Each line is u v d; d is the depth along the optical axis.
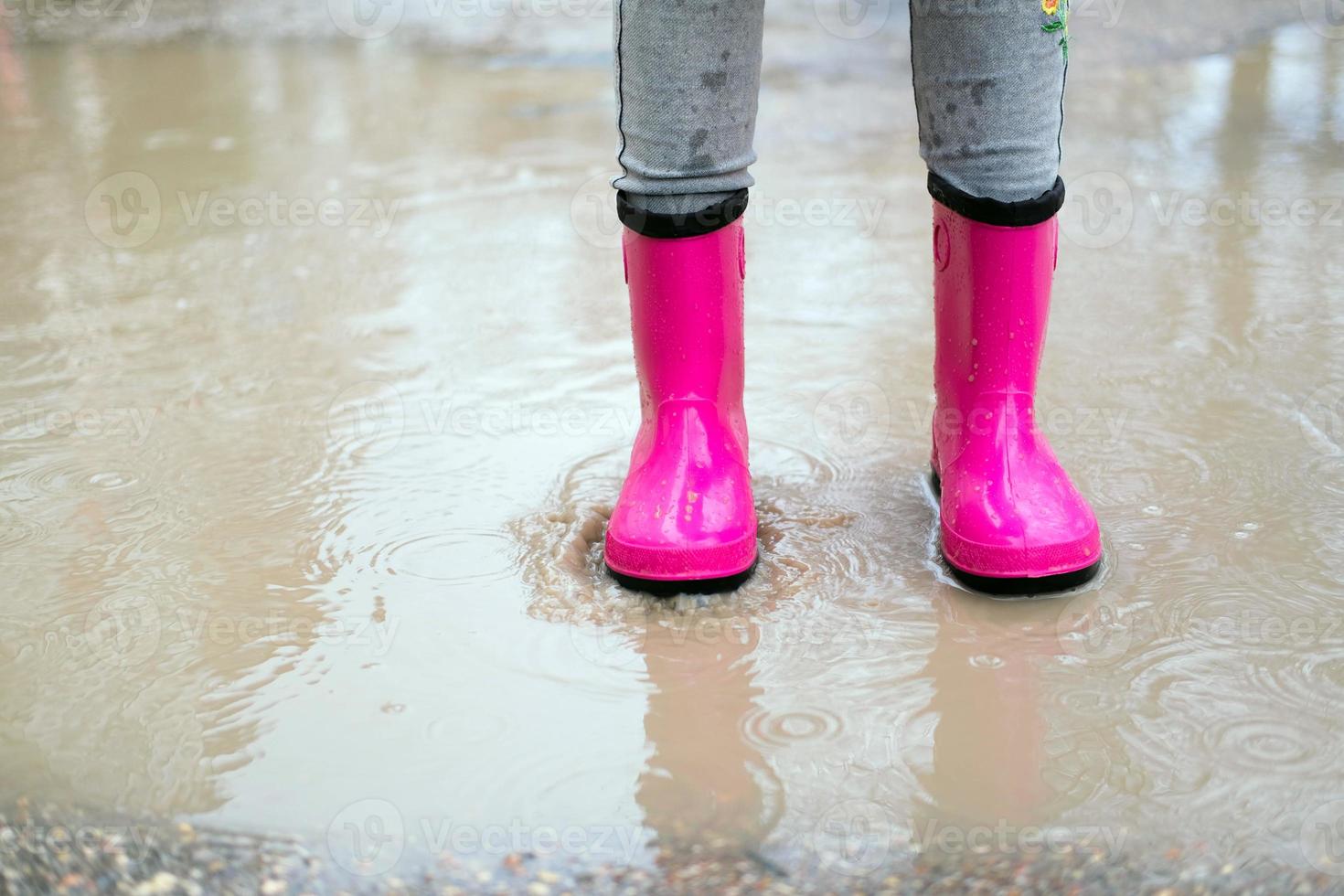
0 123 3.70
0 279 2.48
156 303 2.35
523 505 1.59
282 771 1.11
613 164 3.23
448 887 0.98
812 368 2.02
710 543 1.35
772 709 1.18
